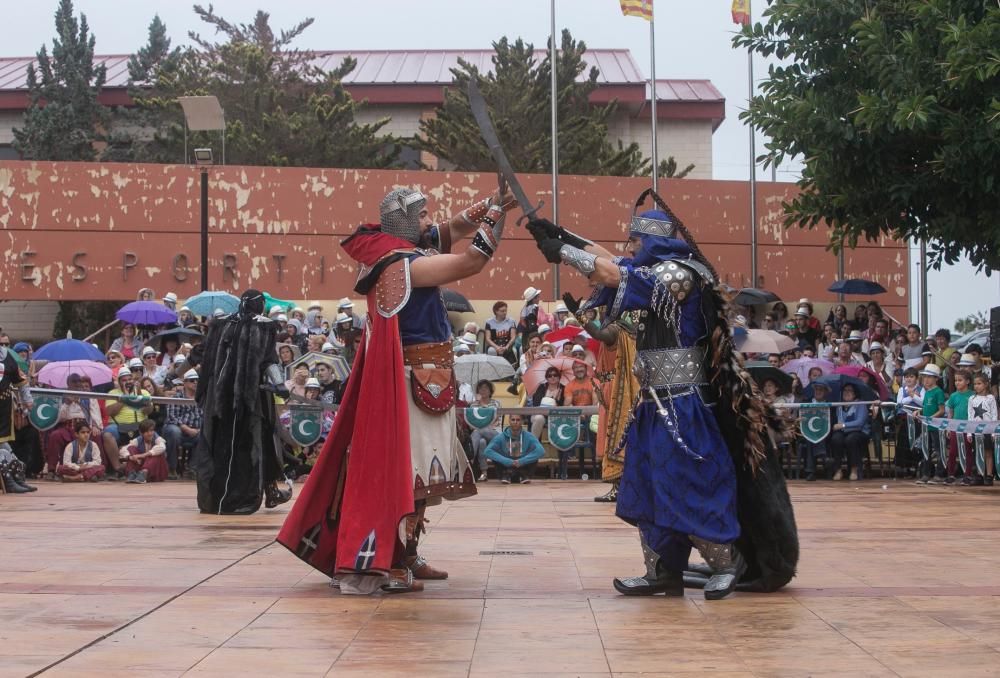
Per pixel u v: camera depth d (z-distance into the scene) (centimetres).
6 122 3762
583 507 987
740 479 518
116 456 1348
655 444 507
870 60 1246
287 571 583
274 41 3547
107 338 2245
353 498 517
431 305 538
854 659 385
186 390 1410
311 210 2236
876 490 1211
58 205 2202
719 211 2323
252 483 900
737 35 1366
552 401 1410
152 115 3581
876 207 1341
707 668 373
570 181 2283
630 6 2228
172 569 588
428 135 3022
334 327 1747
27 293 2200
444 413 537
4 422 1134
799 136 1324
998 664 378
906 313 2370
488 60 4003
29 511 923
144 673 367
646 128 3719
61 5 3672
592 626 444
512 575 577
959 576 570
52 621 449
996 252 1301
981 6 1220
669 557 509
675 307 505
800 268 2348
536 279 2255
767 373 1434
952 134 1194
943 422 1291
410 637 423
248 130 3250
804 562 621
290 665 379
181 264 2212
